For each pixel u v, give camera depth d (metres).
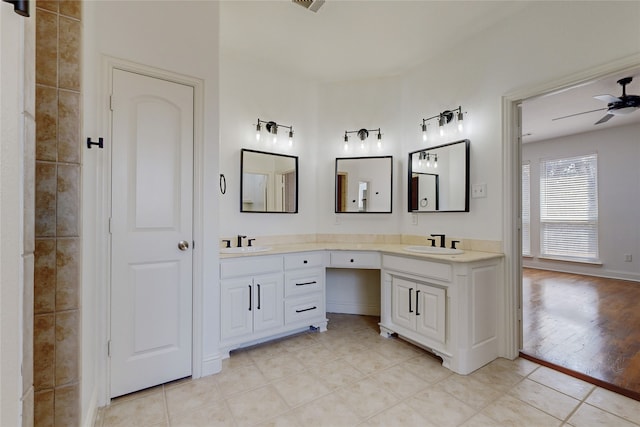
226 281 2.37
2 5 0.45
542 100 3.91
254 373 2.17
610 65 1.90
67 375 1.35
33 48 0.59
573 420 1.68
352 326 3.09
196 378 2.09
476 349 2.24
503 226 2.42
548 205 5.82
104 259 1.79
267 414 1.74
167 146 2.00
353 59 3.05
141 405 1.80
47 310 1.31
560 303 3.78
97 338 1.77
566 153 5.58
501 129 2.45
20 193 0.51
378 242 3.35
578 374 2.13
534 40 2.26
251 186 3.06
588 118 4.62
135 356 1.90
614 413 1.73
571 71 2.07
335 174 3.45
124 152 1.86
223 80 2.94
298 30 2.61
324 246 3.06
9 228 0.48
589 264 5.31
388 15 2.42
